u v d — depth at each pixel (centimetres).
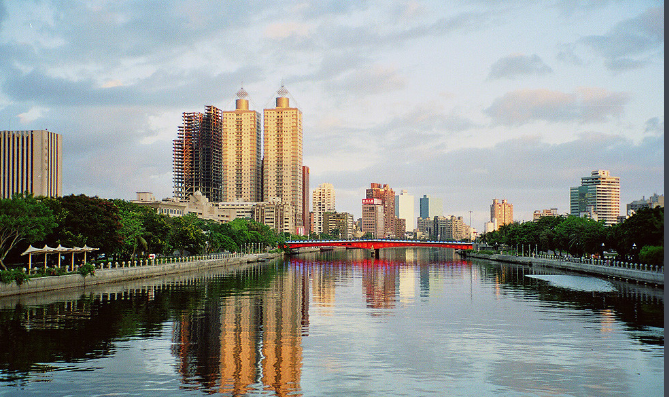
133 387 4703
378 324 7688
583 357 5797
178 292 11612
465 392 4641
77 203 13338
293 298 10688
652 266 13512
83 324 7550
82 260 13962
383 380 4947
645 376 5116
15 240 11212
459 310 9106
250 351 6003
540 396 4562
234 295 11162
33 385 4744
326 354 5881
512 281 14812
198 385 4775
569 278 15725
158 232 17412
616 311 8944
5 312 8494
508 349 6144
